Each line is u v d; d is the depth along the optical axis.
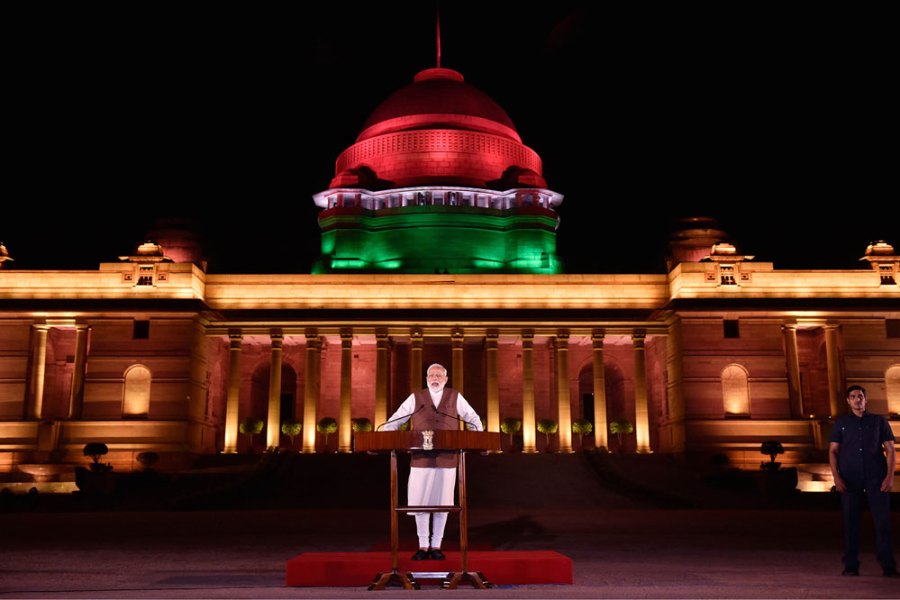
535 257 72.50
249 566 17.58
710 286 62.38
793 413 60.03
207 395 64.50
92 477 46.41
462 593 12.42
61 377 64.62
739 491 49.28
